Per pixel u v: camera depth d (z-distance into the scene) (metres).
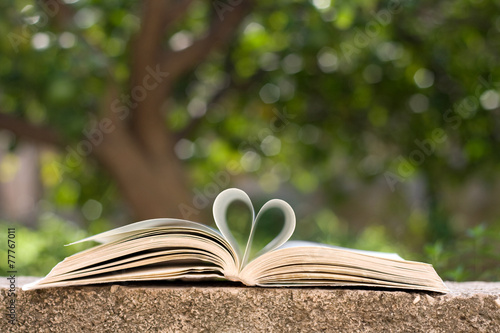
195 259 0.83
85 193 2.54
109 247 0.82
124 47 1.96
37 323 0.82
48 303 0.82
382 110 2.37
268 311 0.82
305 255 0.82
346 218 3.78
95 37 1.93
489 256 1.20
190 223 0.83
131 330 0.82
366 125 2.45
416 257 1.36
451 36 2.16
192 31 2.13
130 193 2.02
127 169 1.97
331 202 2.91
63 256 1.69
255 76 2.28
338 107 2.35
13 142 2.11
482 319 0.82
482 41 2.20
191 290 0.83
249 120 2.49
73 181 2.55
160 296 0.83
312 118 2.42
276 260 0.82
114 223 2.76
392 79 2.27
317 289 0.83
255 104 2.43
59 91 1.53
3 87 1.84
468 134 2.21
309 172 2.76
